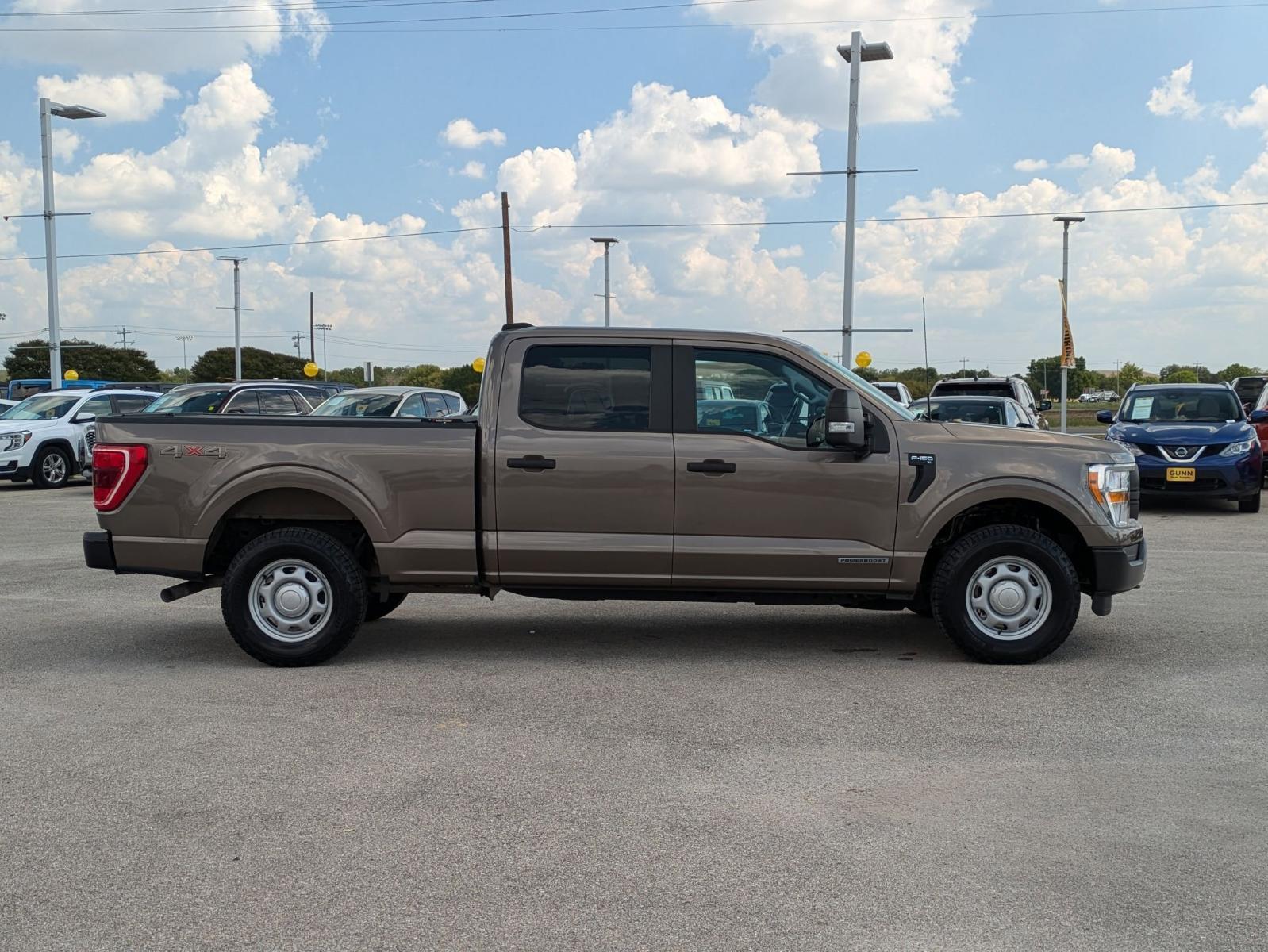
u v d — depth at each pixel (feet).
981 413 53.26
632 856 13.15
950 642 24.53
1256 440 50.47
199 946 11.06
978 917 11.57
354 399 56.85
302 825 14.11
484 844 13.51
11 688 20.84
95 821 14.26
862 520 22.15
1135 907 11.80
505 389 22.53
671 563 22.18
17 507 55.26
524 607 29.27
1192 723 18.42
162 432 22.49
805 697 20.04
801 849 13.34
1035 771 16.07
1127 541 22.58
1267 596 29.99
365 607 22.57
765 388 22.52
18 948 11.02
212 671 22.16
